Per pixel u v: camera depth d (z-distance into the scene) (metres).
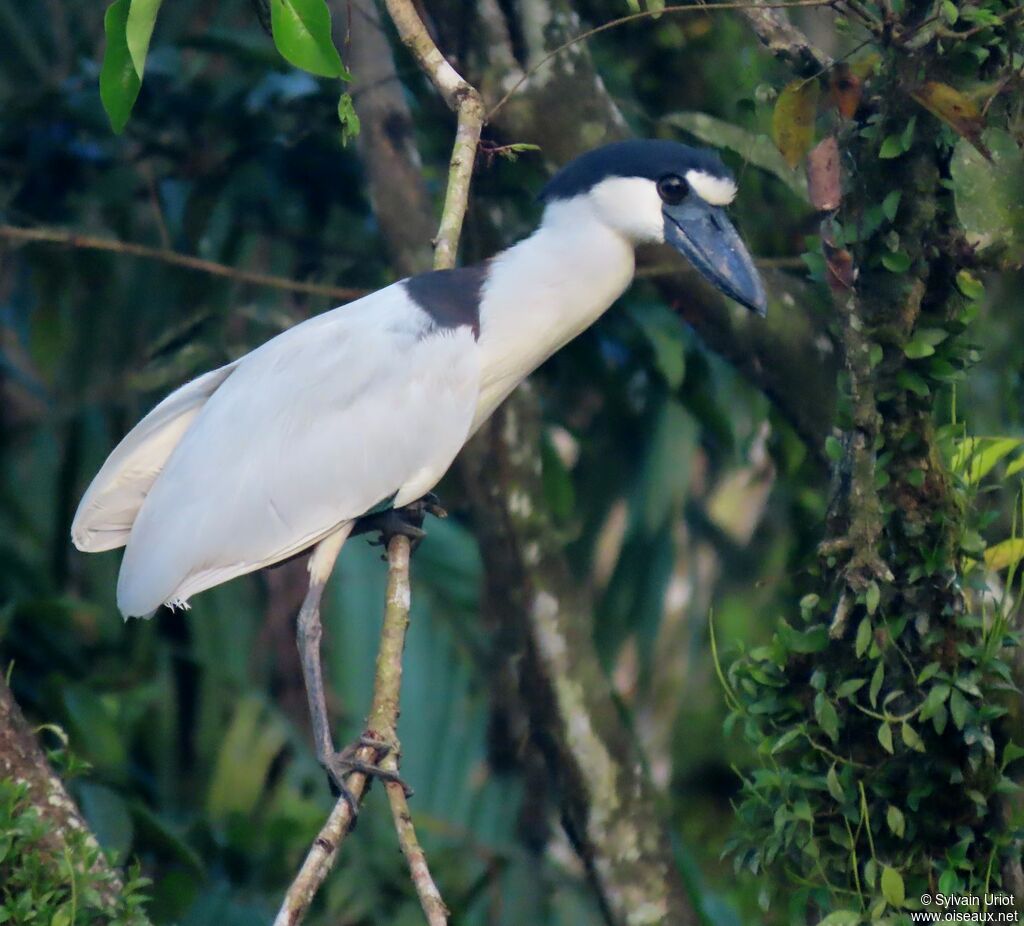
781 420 10.95
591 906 10.95
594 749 10.25
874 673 6.83
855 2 6.83
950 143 6.94
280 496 7.86
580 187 8.20
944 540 6.98
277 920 5.87
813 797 7.10
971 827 6.96
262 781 10.91
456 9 9.95
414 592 11.41
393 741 6.71
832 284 7.11
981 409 10.05
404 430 7.89
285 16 6.07
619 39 11.06
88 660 11.26
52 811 6.95
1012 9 6.79
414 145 10.59
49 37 12.49
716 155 8.52
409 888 10.75
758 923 10.20
